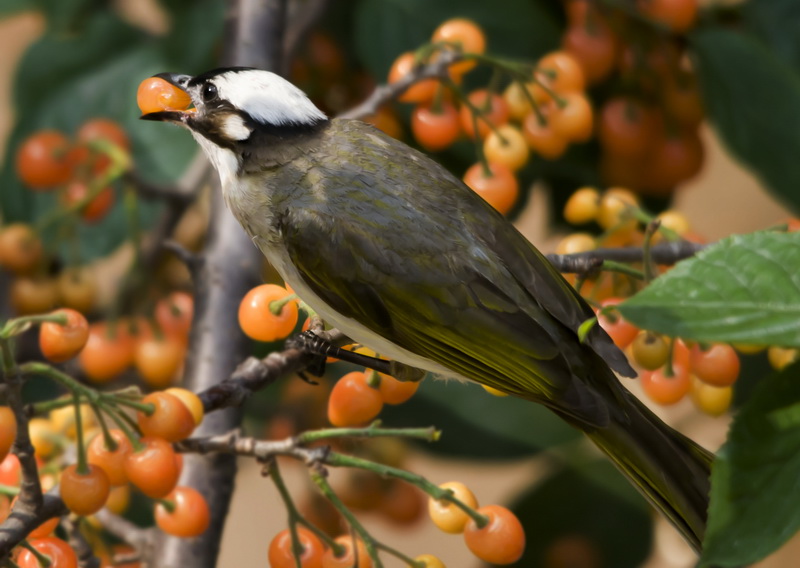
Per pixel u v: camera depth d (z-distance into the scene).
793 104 3.52
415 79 3.46
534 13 3.54
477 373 3.42
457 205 3.43
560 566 3.53
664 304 3.31
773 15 3.55
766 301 3.31
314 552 3.40
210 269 3.48
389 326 3.42
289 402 3.54
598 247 3.45
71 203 3.51
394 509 3.53
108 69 3.57
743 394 3.54
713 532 3.32
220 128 3.45
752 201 4.77
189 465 3.45
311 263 3.43
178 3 3.58
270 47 3.52
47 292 3.54
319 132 3.45
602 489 3.54
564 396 3.41
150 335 3.50
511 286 3.42
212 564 3.44
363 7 3.54
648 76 3.52
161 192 3.50
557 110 3.48
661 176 3.54
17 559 3.38
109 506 3.44
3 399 3.35
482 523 3.39
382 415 3.53
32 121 3.56
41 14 3.59
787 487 3.32
